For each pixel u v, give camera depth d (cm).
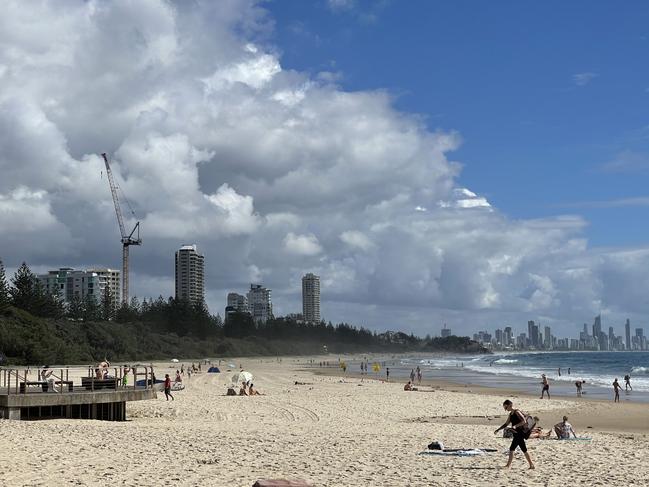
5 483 1563
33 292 15738
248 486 1605
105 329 15562
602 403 5338
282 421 3644
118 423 3200
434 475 1847
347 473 1842
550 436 3083
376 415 4175
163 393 5853
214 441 2422
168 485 1588
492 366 18512
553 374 12469
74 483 1583
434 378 10694
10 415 3272
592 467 2030
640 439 2970
